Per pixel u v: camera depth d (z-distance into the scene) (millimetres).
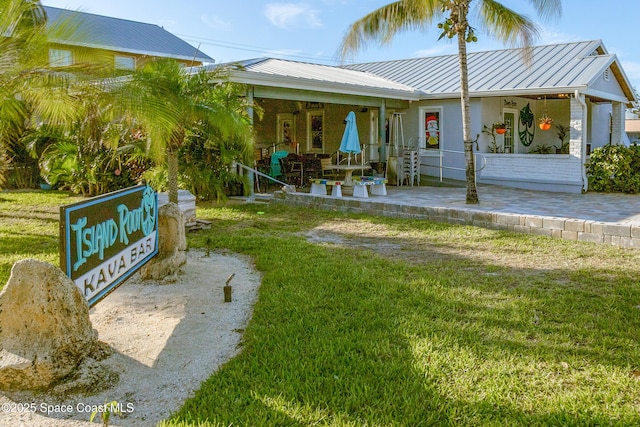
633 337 4109
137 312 4844
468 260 6746
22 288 3287
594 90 15094
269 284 5613
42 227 9195
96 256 3953
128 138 10352
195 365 3760
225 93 9688
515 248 7371
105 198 4125
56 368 3260
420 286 5516
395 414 3037
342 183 12977
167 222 5965
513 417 2994
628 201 12414
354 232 8781
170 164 8461
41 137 13656
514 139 18328
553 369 3576
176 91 7984
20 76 5602
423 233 8562
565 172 14680
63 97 5984
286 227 9281
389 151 18297
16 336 3299
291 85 13062
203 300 5195
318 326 4375
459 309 4816
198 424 2936
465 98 11336
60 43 5535
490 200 12539
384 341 4035
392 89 15898
